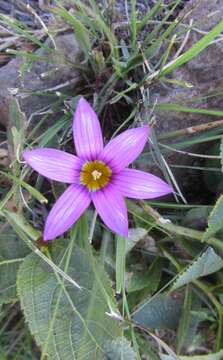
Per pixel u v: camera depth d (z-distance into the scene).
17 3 0.11
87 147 0.08
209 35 0.08
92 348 0.08
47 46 0.10
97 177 0.08
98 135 0.08
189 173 0.10
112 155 0.08
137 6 0.10
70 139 0.10
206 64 0.09
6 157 0.10
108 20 0.10
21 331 0.10
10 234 0.09
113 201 0.08
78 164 0.08
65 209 0.08
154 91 0.09
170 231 0.09
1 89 0.10
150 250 0.10
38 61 0.10
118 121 0.10
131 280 0.09
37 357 0.10
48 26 0.10
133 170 0.08
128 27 0.10
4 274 0.09
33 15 0.10
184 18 0.09
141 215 0.09
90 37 0.10
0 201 0.09
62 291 0.09
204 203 0.10
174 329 0.10
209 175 0.10
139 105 0.09
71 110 0.09
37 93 0.09
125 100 0.10
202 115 0.10
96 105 0.10
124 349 0.09
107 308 0.08
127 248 0.09
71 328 0.08
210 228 0.09
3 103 0.10
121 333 0.08
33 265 0.09
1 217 0.09
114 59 0.09
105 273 0.09
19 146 0.09
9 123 0.09
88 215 0.09
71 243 0.09
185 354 0.10
